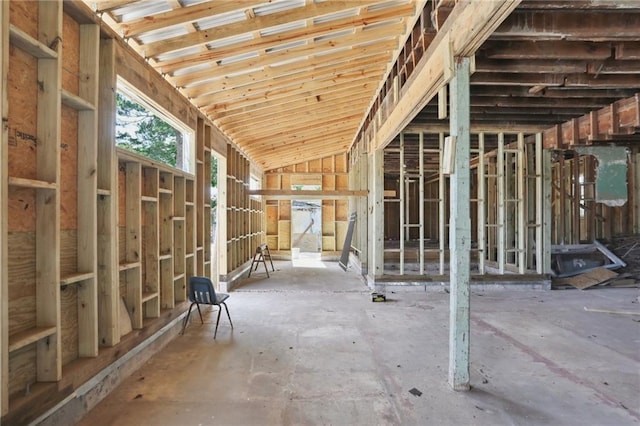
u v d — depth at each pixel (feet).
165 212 13.33
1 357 6.07
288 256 39.22
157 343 11.93
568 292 21.47
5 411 6.12
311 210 48.85
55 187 7.35
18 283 6.98
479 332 13.92
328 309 17.40
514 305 18.24
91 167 8.77
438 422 7.78
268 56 14.26
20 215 7.02
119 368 9.65
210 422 7.77
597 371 10.39
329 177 39.27
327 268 32.19
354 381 9.70
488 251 28.94
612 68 12.77
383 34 14.48
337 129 28.48
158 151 40.52
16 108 6.88
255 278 26.53
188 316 13.80
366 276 25.07
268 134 25.49
